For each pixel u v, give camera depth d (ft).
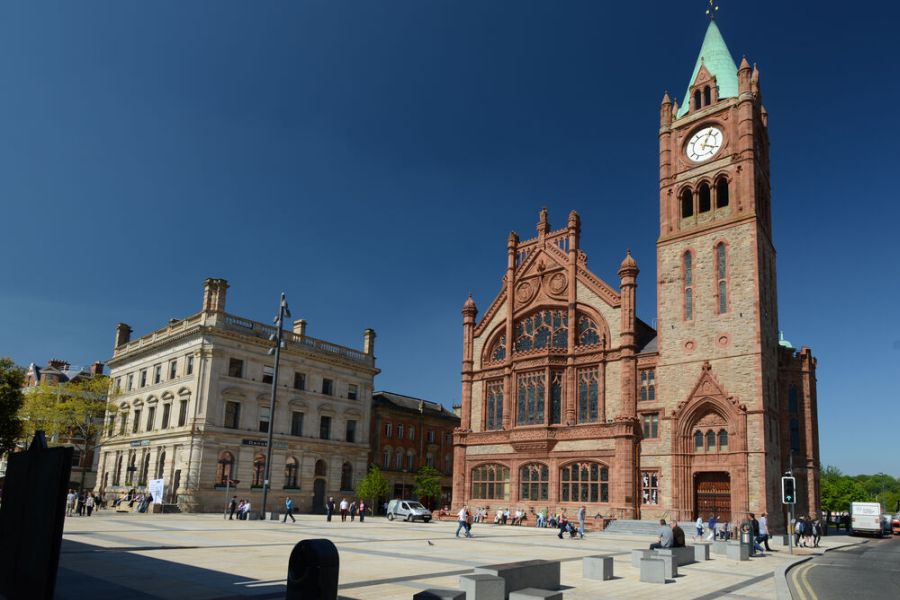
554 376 212.02
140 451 235.61
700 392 181.78
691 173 203.82
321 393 250.16
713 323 185.47
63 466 32.81
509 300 230.68
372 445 285.84
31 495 35.70
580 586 66.44
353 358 266.36
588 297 211.82
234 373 224.12
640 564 71.97
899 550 142.41
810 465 213.66
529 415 215.10
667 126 213.05
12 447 154.92
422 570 73.15
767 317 188.03
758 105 207.51
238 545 97.25
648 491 186.19
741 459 170.50
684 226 202.08
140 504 199.21
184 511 203.51
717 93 205.36
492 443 221.25
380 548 101.14
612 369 200.85
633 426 188.34
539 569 60.44
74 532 111.86
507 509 211.20
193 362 221.46
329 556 37.19
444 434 323.98
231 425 220.84
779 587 69.41
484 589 49.24
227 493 200.13
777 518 175.52
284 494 230.27
